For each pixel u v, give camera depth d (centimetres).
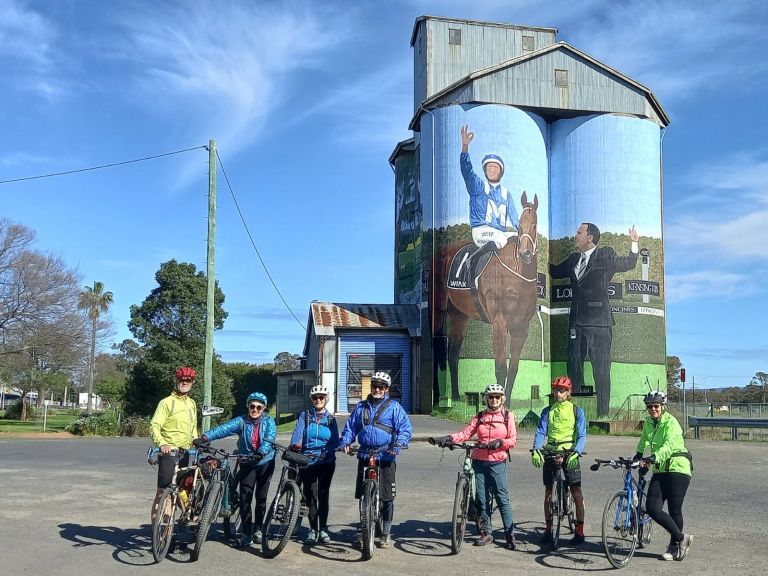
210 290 2391
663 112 3847
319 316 3897
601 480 1512
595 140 3709
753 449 2370
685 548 827
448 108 3656
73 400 10119
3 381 5319
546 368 3622
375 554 842
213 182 2444
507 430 896
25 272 3881
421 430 2841
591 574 762
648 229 3703
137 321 4381
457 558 828
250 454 872
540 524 1032
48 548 850
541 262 3659
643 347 3606
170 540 826
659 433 847
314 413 894
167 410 849
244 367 5066
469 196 3566
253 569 768
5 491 1304
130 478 1498
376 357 3816
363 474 859
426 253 3731
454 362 3488
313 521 892
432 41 4188
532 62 3688
